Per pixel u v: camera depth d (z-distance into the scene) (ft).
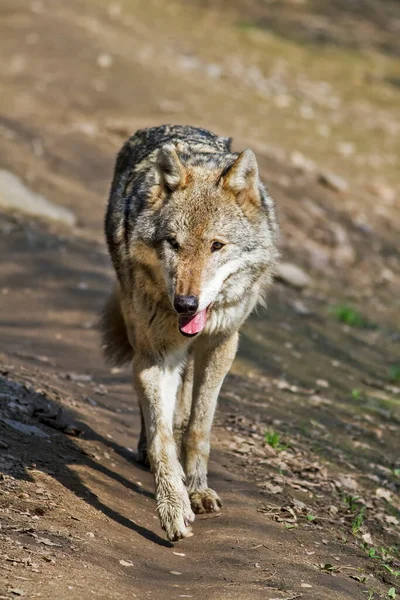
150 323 35.50
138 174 38.55
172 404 35.81
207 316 36.06
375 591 32.76
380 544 39.42
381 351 76.74
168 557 32.35
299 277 88.94
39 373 49.62
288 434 50.88
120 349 44.52
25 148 98.22
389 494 46.34
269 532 36.01
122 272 37.76
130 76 129.70
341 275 95.81
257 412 53.31
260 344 68.08
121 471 39.60
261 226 36.83
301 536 36.55
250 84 151.23
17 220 80.59
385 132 146.10
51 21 143.33
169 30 169.37
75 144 103.24
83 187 94.89
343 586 31.89
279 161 116.26
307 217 103.50
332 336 76.48
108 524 33.22
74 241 79.87
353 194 115.65
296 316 78.59
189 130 42.70
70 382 50.90
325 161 124.67
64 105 114.83
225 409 52.21
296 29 192.65
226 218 35.19
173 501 33.17
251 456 45.52
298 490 42.32
